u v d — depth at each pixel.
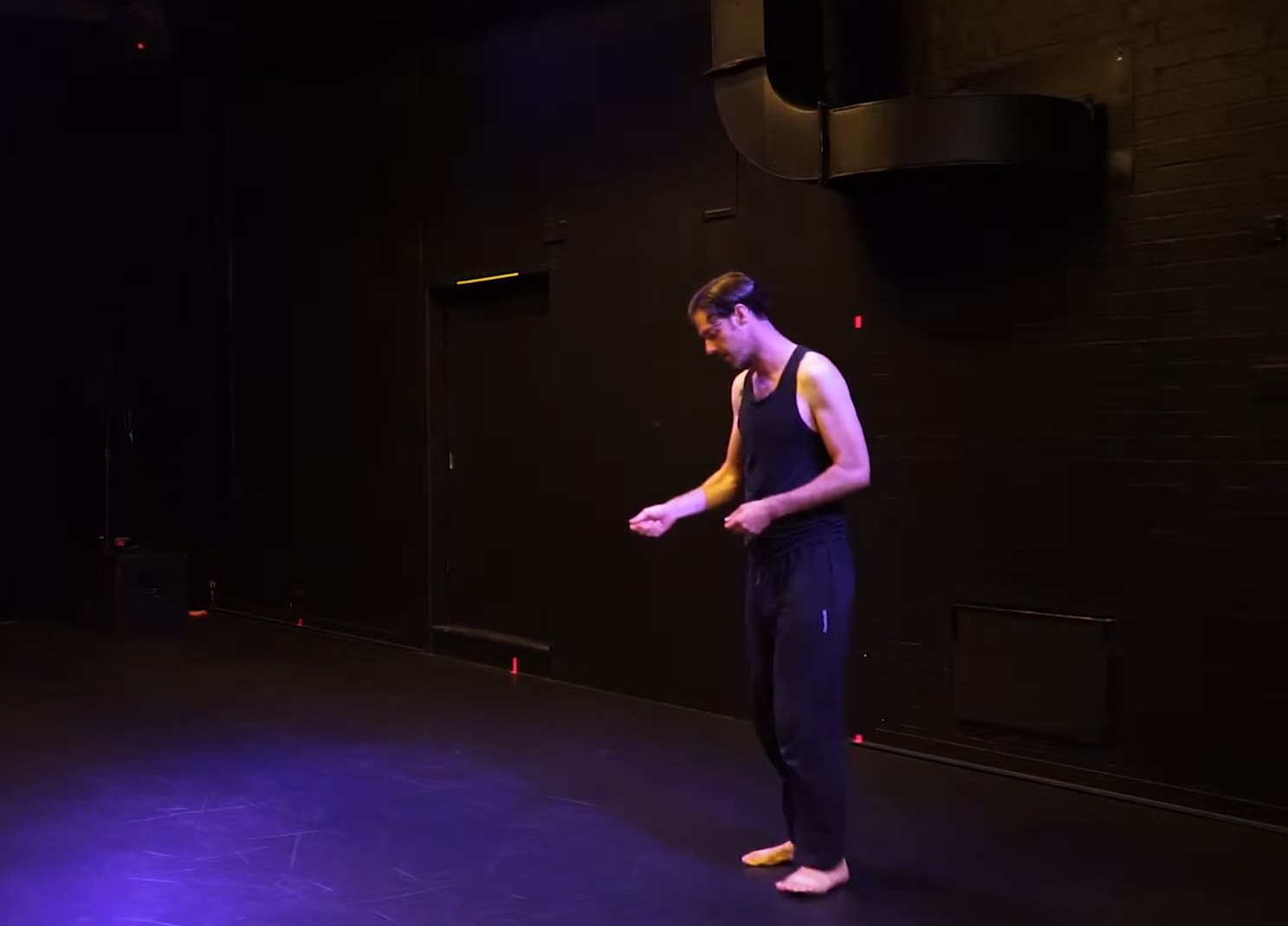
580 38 5.49
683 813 3.79
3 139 7.46
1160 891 3.12
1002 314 4.11
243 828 3.69
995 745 4.17
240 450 7.62
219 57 7.17
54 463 7.64
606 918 2.99
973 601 4.21
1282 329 3.51
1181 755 3.75
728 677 4.98
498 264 5.94
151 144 7.79
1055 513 4.00
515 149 5.83
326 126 6.93
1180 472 3.73
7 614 7.55
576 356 5.58
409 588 6.53
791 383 3.04
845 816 3.14
